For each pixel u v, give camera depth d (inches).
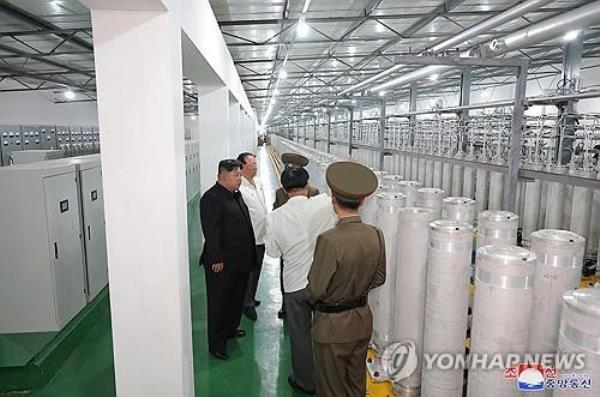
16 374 103.7
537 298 70.6
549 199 119.5
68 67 371.9
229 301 115.6
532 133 124.1
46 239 118.6
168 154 76.1
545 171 110.2
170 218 77.4
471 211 111.4
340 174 74.2
